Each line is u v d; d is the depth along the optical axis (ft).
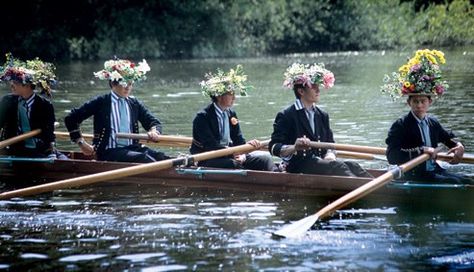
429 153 66.13
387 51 289.12
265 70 209.05
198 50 278.67
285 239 57.36
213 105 75.66
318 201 67.62
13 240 57.82
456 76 172.86
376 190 67.05
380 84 163.22
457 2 308.19
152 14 280.31
